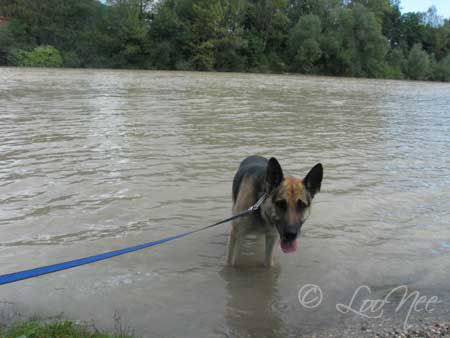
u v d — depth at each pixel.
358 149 4.57
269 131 5.43
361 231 2.57
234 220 2.17
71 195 2.90
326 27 29.42
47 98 7.84
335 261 2.25
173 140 4.60
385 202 2.99
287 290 2.01
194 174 3.42
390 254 2.32
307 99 10.12
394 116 7.53
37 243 2.29
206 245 2.38
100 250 2.26
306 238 2.48
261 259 2.28
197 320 1.79
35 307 1.82
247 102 8.69
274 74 26.22
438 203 3.00
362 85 18.12
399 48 35.59
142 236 2.42
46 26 24.78
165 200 2.89
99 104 7.26
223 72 25.45
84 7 25.23
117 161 3.67
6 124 5.11
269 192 1.97
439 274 2.14
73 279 2.02
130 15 24.50
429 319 1.82
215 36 25.69
